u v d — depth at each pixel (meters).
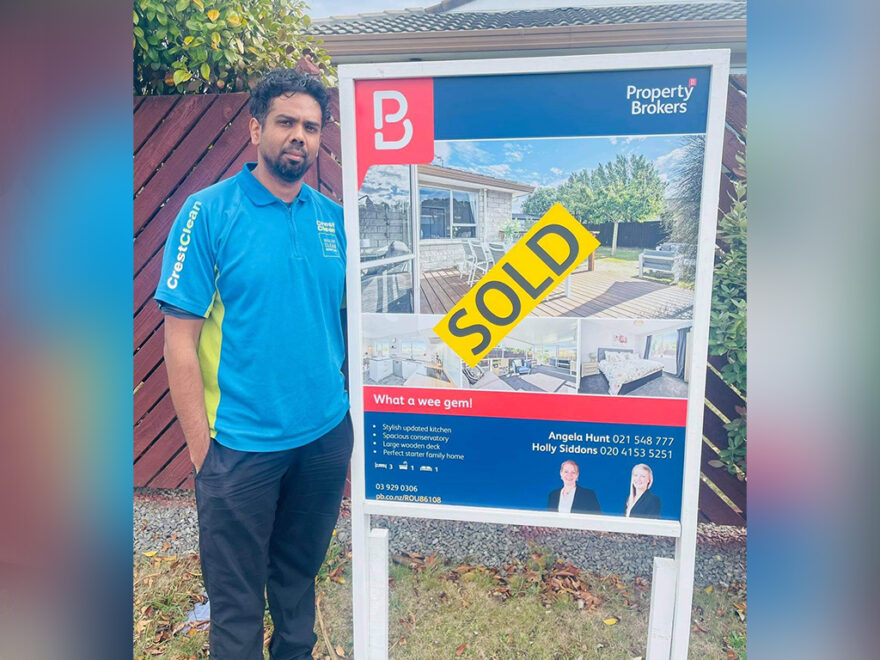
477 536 2.57
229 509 1.79
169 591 2.40
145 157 2.47
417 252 1.70
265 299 1.74
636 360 1.66
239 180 1.74
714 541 2.47
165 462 2.67
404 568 2.45
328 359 1.86
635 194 1.60
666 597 1.73
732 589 2.32
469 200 1.67
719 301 2.26
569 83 1.59
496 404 1.74
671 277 1.61
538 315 1.68
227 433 1.77
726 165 2.23
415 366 1.75
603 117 1.59
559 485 1.74
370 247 1.71
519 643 2.15
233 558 1.83
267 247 1.73
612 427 1.69
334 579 2.43
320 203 1.87
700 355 1.61
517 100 1.61
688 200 1.58
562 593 2.31
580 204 1.62
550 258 1.65
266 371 1.77
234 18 2.32
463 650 2.13
